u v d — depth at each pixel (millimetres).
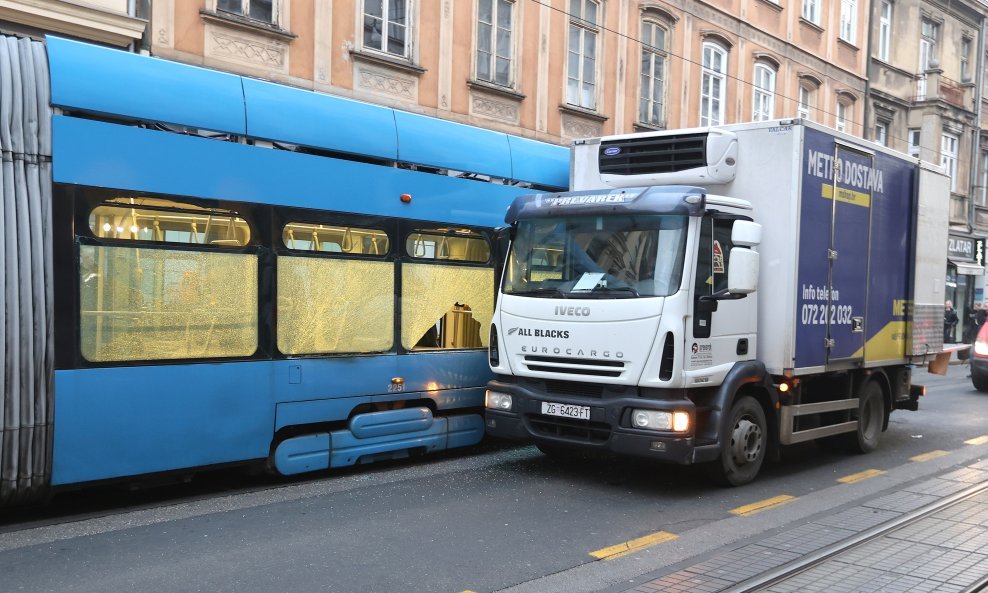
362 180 7426
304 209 6992
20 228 5488
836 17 26312
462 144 8344
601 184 8461
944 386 17359
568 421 7184
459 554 5316
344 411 7266
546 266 7523
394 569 4996
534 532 5863
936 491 7348
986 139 33531
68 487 5738
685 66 20703
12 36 5734
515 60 16484
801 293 7719
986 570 5086
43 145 5617
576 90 17906
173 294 6199
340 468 7820
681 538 5805
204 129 6395
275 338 6793
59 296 5633
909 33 29609
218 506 6375
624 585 4820
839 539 5750
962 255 30422
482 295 8516
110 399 5855
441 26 15141
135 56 6191
